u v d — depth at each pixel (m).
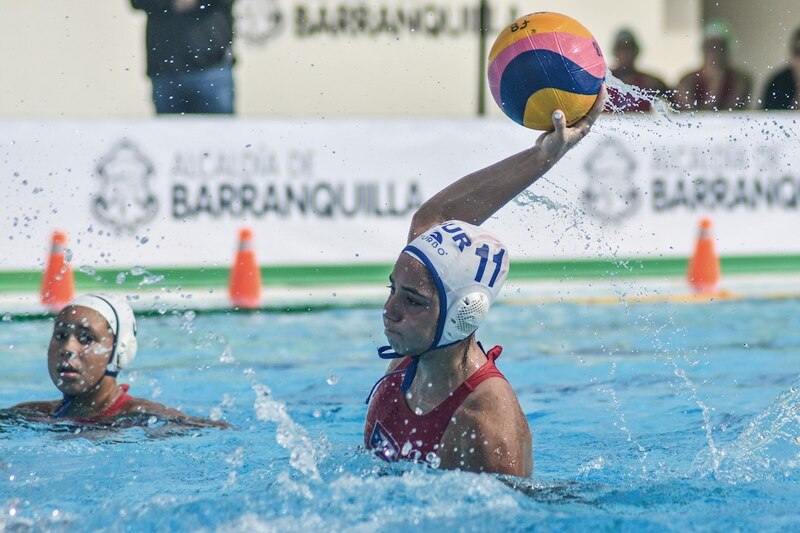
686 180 30.92
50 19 36.56
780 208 31.52
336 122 30.23
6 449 13.07
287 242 29.80
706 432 14.96
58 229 28.47
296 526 9.38
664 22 40.03
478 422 10.08
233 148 29.59
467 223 10.55
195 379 19.62
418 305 9.95
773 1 39.81
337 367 20.83
